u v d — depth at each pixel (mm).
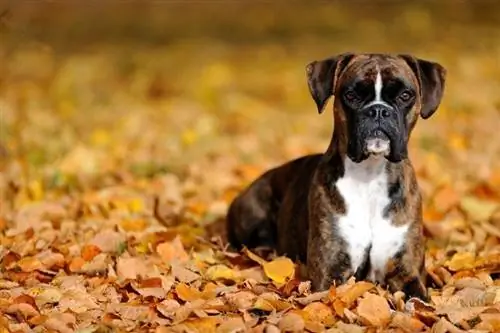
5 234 12273
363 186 9992
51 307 9789
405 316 9016
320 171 10281
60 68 26953
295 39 31875
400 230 10047
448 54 28156
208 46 31078
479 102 22172
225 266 10891
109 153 17672
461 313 9156
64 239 12023
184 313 9219
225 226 12727
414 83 9906
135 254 11445
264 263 10680
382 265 10102
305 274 10586
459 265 10945
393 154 9641
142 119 21266
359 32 32312
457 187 14914
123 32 32750
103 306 9742
